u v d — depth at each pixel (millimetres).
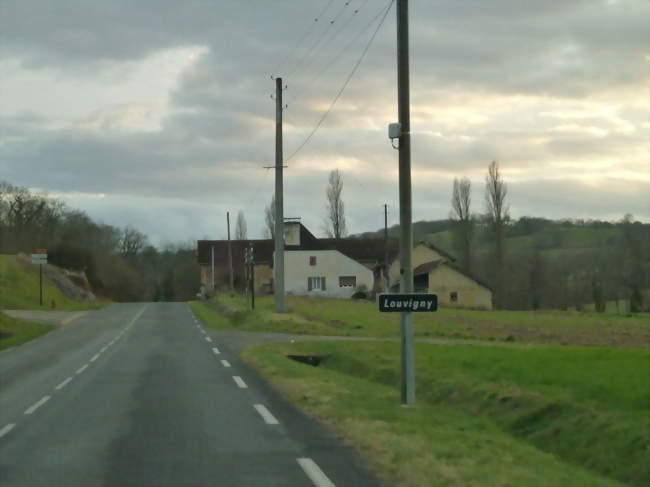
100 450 10164
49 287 79375
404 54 13984
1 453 10023
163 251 128500
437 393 15516
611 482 8664
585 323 43875
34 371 21375
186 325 44750
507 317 50906
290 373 19359
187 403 14609
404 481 8305
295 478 8500
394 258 95125
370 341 28938
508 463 9062
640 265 66312
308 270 86000
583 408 11547
